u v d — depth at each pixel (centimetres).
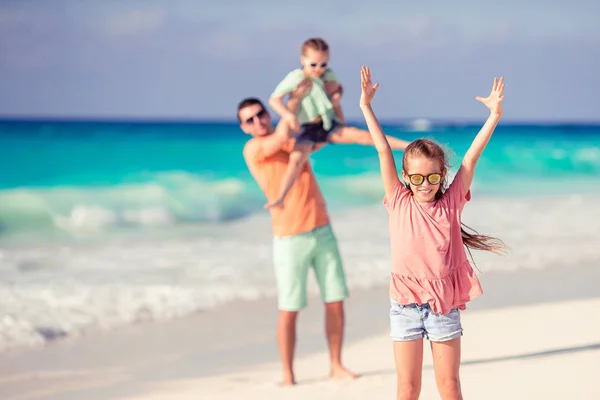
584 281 1006
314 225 588
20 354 713
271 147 578
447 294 381
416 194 387
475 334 683
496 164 2878
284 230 587
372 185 2175
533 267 1112
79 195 1844
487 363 574
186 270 1098
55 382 622
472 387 502
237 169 2472
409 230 385
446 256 384
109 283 1009
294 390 553
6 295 938
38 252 1297
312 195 594
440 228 383
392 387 546
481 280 1016
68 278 1047
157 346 734
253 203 1956
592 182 2616
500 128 6344
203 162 2630
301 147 574
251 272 1081
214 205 1900
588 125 7500
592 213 1752
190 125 5212
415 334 384
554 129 6281
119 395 574
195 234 1541
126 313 859
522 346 623
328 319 593
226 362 671
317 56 561
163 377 625
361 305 887
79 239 1496
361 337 739
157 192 1925
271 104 570
